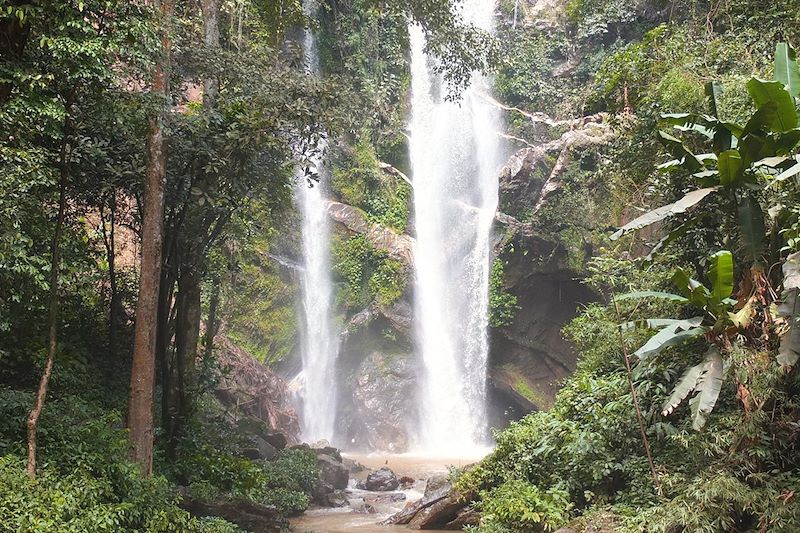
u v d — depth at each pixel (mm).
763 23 13078
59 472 7727
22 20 6844
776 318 7148
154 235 10008
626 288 11445
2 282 8406
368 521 11734
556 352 22438
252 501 10484
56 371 11266
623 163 12344
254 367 20750
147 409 9680
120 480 8094
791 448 7430
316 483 13625
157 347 11812
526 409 22141
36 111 7172
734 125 7641
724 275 7137
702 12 17891
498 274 22031
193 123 10578
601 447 8914
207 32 12875
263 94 10984
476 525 10445
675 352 9141
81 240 12953
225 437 13828
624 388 9430
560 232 20328
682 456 8328
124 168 11133
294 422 20875
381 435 22250
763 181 8141
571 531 8344
